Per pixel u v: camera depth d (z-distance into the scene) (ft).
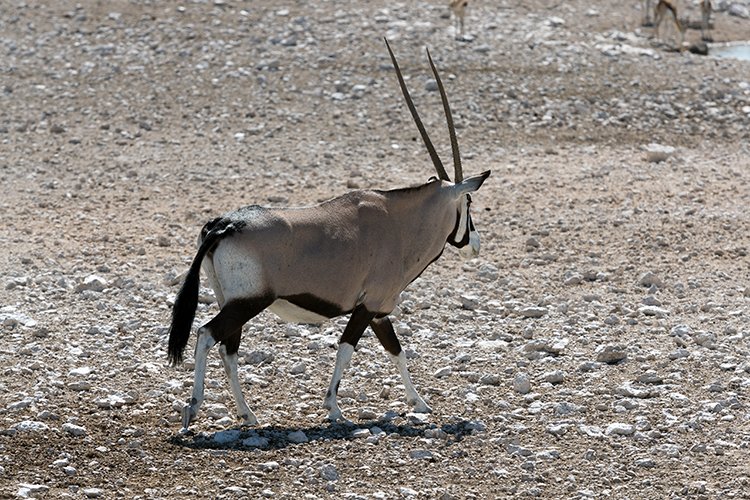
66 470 84.02
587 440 93.56
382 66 249.96
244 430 93.61
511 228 168.35
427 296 137.08
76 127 220.64
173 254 153.69
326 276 92.48
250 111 228.22
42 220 170.19
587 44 275.59
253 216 90.07
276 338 119.96
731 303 134.51
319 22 277.85
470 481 85.20
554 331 123.85
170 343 88.58
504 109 232.73
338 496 81.30
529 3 310.24
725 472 87.04
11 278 140.26
